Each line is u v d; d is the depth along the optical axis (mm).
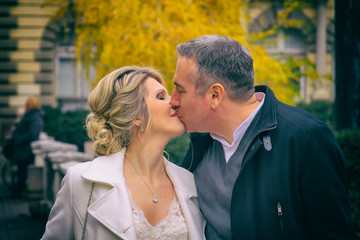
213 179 2002
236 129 1867
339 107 5617
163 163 2111
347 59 5504
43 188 6582
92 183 1900
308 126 1742
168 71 5262
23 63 14500
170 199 2037
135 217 1874
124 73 2039
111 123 1987
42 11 14477
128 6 5410
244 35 5719
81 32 5906
